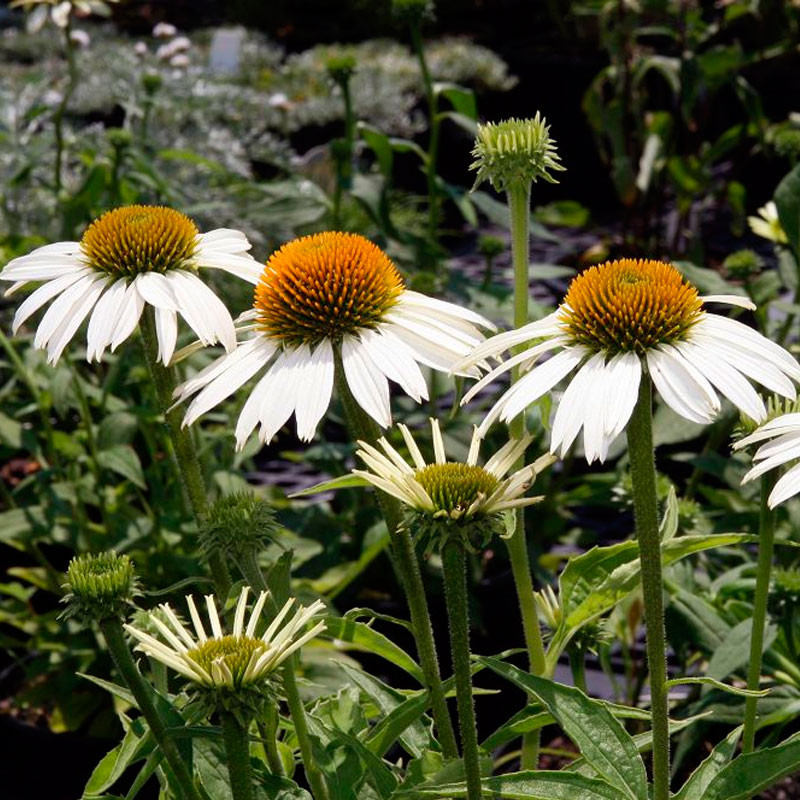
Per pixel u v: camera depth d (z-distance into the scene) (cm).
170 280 72
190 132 169
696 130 184
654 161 176
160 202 140
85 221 128
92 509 127
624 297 65
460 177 229
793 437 66
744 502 101
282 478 143
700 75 167
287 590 70
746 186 213
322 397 68
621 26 173
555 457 65
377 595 116
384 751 70
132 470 103
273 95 231
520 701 105
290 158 183
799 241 95
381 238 129
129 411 107
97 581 65
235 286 139
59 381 109
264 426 68
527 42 286
